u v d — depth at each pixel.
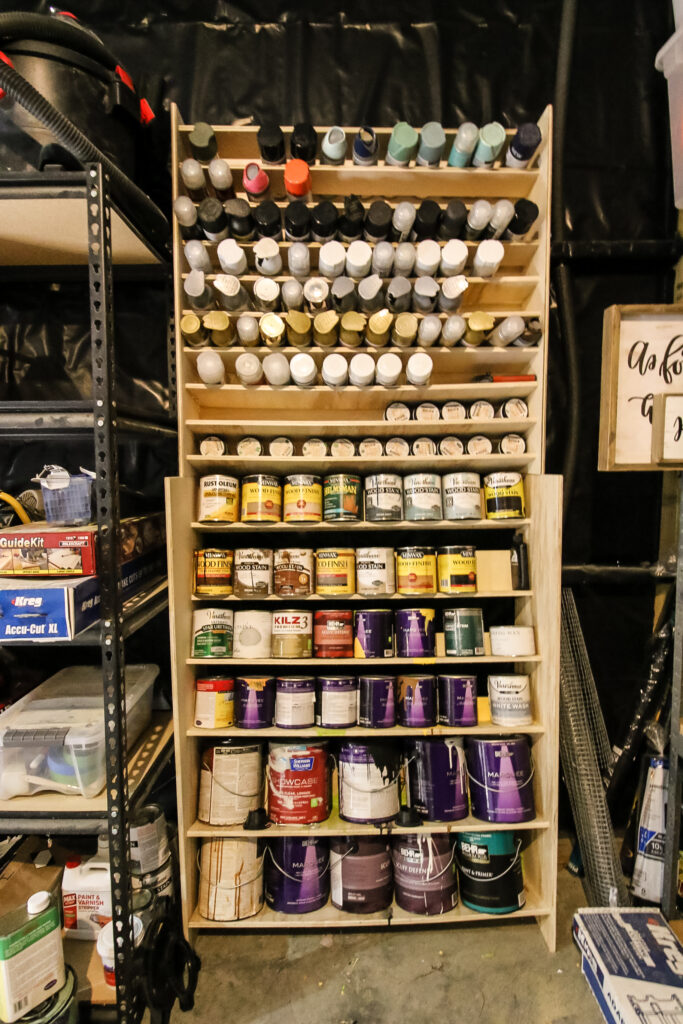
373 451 1.34
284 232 1.29
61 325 1.54
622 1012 1.00
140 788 1.12
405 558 1.32
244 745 1.30
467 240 1.29
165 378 1.54
